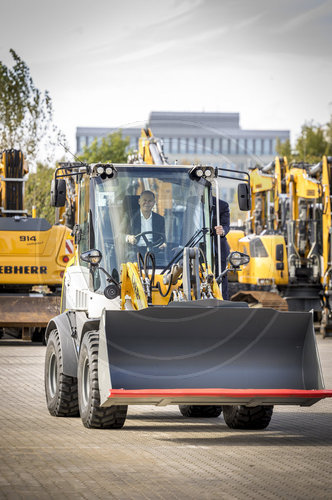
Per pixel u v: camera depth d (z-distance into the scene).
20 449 11.62
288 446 12.09
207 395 12.09
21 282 27.53
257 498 9.06
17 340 30.72
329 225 32.00
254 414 13.53
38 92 34.16
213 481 9.84
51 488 9.45
